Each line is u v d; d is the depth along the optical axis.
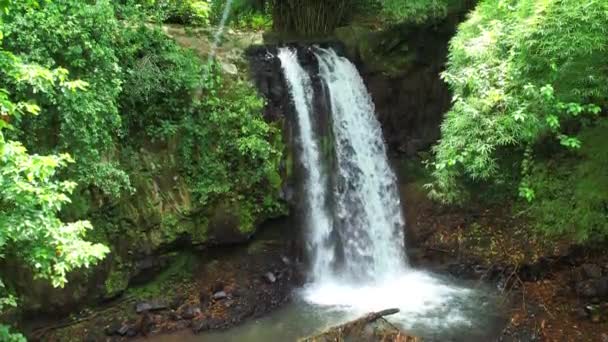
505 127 6.63
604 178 8.19
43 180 4.95
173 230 8.44
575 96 6.36
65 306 7.52
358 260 10.39
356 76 11.18
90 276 7.65
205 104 8.69
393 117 11.69
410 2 11.38
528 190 7.64
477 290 9.34
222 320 8.13
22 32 6.33
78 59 6.80
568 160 8.67
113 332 7.62
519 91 6.62
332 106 10.59
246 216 9.10
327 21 12.37
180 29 10.32
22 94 6.12
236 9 12.49
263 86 9.77
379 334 7.27
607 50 6.06
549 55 6.24
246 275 9.19
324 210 10.20
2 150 4.45
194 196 8.60
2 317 6.78
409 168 11.66
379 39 11.57
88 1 7.57
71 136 6.67
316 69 10.52
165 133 8.32
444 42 11.66
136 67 8.08
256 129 9.02
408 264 10.56
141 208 8.19
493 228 10.23
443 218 10.85
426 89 11.77
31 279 7.13
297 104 10.05
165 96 8.39
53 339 7.36
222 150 8.80
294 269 9.59
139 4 8.72
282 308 8.69
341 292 9.45
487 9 7.69
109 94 7.11
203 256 9.06
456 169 8.41
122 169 7.89
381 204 11.11
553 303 8.38
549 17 6.05
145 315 8.01
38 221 4.82
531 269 9.25
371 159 11.17
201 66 8.91
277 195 9.39
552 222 8.86
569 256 9.07
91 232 7.57
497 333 7.83
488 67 7.01
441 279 9.91
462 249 10.25
